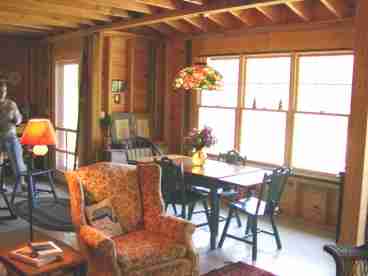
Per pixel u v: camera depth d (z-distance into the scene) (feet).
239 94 20.79
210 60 22.16
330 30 17.20
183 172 15.29
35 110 27.43
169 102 24.22
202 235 16.03
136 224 11.75
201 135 16.74
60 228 13.82
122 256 9.89
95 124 21.99
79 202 10.86
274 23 18.81
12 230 15.93
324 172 17.84
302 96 18.60
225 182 14.33
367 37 11.87
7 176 25.00
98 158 22.18
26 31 24.40
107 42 22.52
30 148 12.08
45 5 16.76
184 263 10.81
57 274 9.42
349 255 9.14
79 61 23.17
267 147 19.98
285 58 19.07
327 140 17.87
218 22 20.26
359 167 12.23
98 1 16.29
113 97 22.98
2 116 19.92
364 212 12.50
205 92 22.54
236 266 13.24
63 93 25.81
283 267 13.37
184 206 15.49
